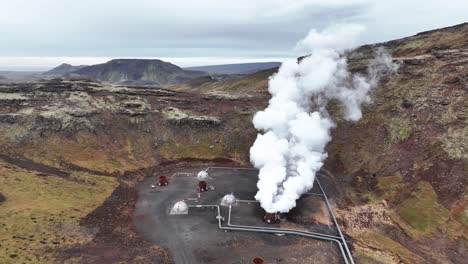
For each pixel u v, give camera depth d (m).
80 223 68.25
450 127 89.00
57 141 108.62
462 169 78.06
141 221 71.94
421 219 71.75
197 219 72.88
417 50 134.00
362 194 86.56
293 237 65.75
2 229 60.66
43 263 53.66
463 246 63.28
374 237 67.69
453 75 101.56
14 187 78.62
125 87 143.00
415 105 101.88
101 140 114.75
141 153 114.88
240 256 58.84
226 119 131.62
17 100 121.50
